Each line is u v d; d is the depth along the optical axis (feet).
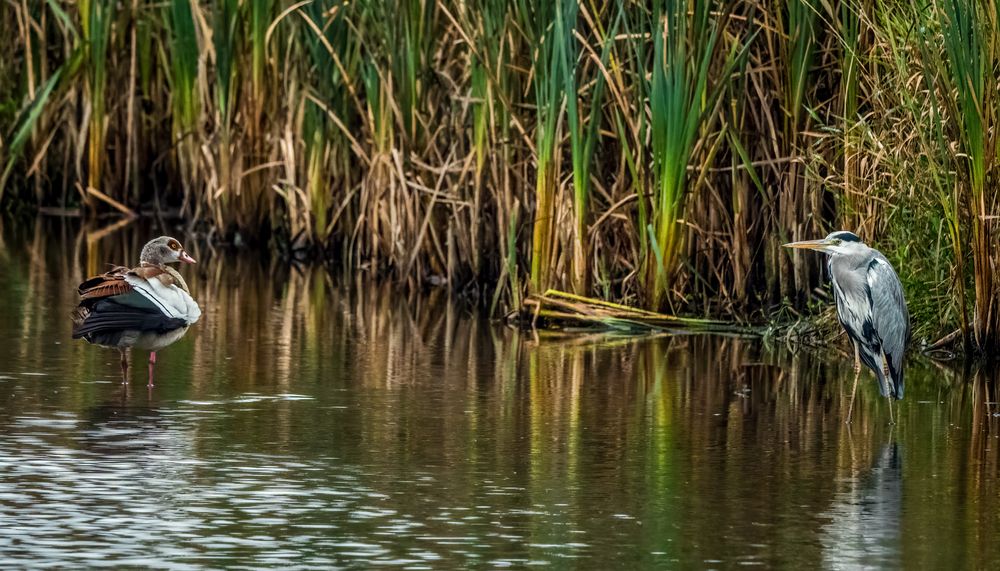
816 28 112.98
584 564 59.06
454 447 77.30
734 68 111.65
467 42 119.24
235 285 133.49
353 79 140.67
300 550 60.03
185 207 165.07
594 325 116.67
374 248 138.82
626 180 118.73
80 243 154.61
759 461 75.82
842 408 89.04
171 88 171.01
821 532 63.82
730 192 119.34
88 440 76.28
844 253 86.74
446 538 61.98
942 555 60.95
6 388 87.92
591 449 77.56
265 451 75.31
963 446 79.77
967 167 100.68
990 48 98.07
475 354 104.06
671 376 97.60
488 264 129.49
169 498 66.64
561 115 114.62
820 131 113.29
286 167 150.00
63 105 172.96
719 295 117.39
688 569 58.70
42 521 62.80
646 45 118.01
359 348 105.19
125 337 86.43
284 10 148.36
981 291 101.60
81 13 168.35
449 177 131.23
